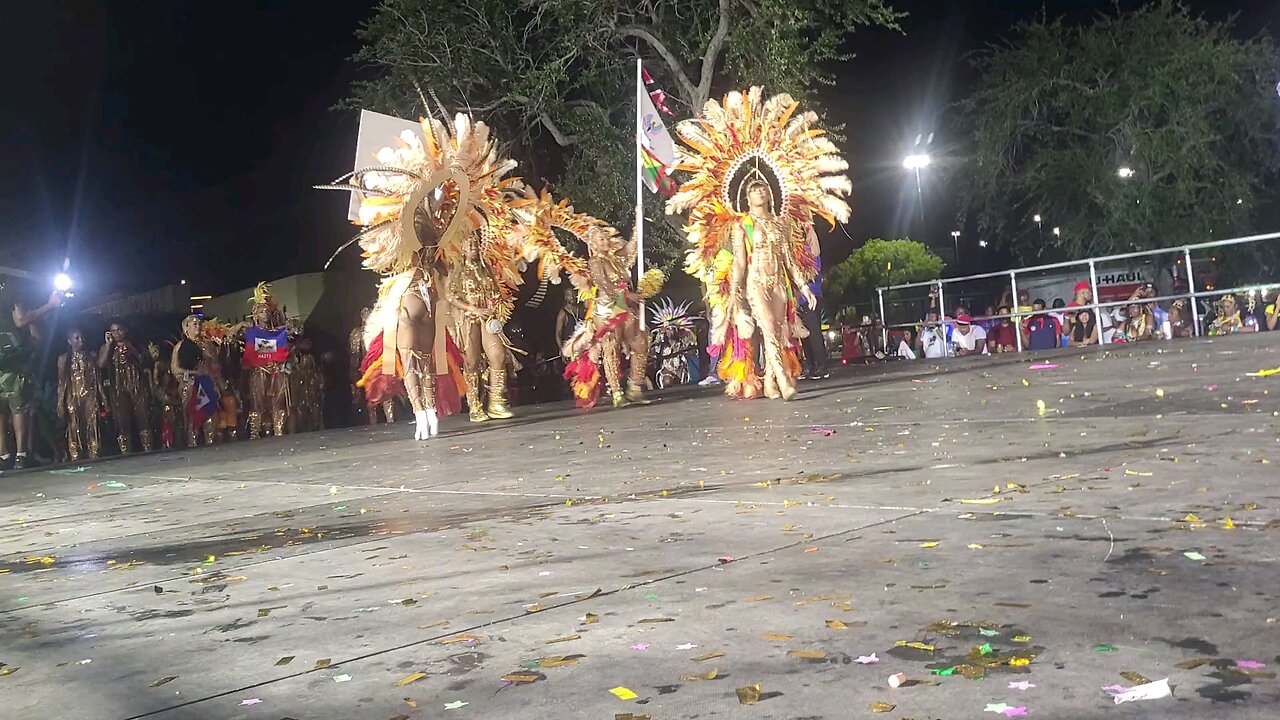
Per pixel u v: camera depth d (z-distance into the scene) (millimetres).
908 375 14344
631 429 10531
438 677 3176
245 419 17625
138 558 5773
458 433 12398
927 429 8039
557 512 5898
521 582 4270
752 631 3328
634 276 22703
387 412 17516
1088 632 3008
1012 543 4094
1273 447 5660
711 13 22938
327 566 5000
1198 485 4840
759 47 22016
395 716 2885
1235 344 13555
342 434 14812
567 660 3201
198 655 3666
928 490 5422
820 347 15914
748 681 2902
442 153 12375
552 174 26062
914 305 24734
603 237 13984
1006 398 9727
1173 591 3295
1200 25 28641
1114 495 4805
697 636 3332
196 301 26766
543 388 21766
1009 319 21000
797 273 12477
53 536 6988
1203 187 27875
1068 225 29281
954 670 2805
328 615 4051
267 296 17750
